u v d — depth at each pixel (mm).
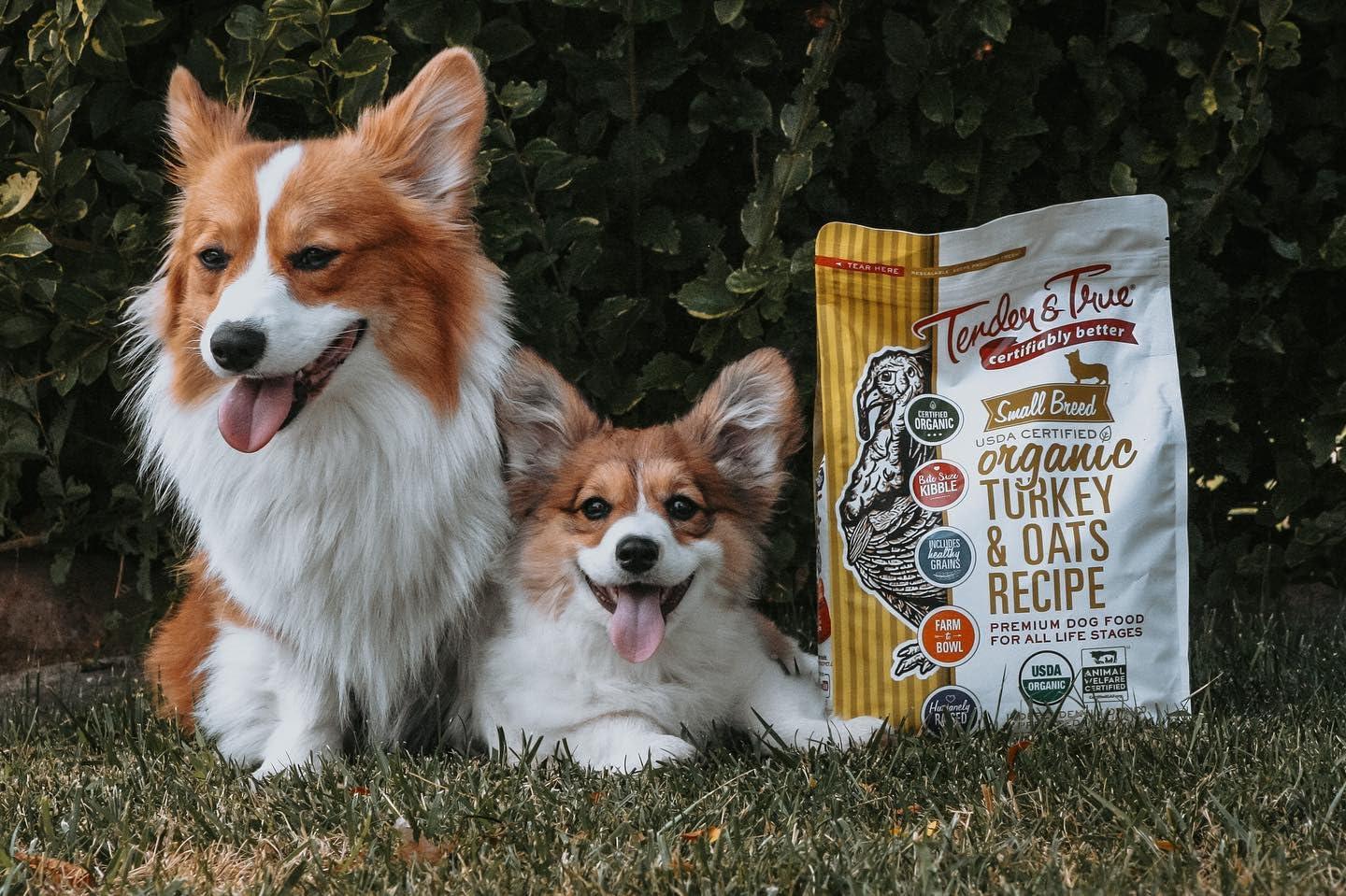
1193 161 3553
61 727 3174
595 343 3611
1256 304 3781
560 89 3674
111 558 3961
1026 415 2766
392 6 3293
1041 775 2391
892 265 2775
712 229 3633
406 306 2695
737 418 3010
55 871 2057
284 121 3621
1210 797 2203
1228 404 3652
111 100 3479
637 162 3520
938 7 3424
